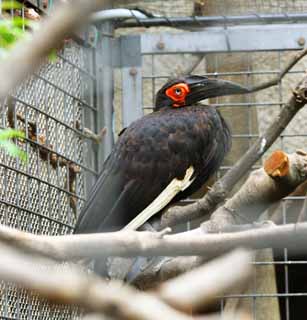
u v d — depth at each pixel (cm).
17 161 744
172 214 786
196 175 853
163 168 829
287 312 837
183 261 595
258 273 857
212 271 127
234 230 598
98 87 895
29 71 130
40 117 793
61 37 131
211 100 1020
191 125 855
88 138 882
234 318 138
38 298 132
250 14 891
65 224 831
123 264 715
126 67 909
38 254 190
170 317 123
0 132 345
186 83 894
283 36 893
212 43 900
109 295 124
